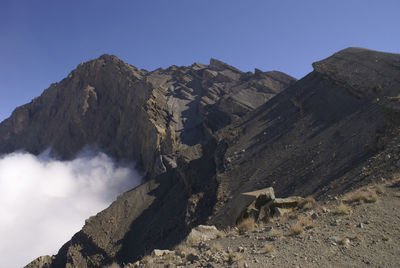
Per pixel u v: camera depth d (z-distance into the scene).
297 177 29.12
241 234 9.03
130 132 163.38
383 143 21.09
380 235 7.04
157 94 158.62
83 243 58.75
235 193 35.44
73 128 199.50
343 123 34.12
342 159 25.88
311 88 51.56
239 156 45.16
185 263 6.91
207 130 123.31
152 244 46.81
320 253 6.37
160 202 62.94
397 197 9.76
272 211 11.41
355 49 56.47
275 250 6.75
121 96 180.38
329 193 18.94
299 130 40.91
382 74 39.28
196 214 39.56
